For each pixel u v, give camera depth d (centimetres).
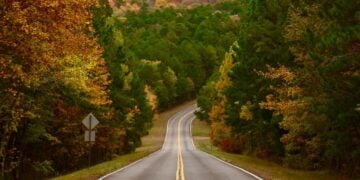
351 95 2453
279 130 4375
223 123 7544
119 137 6241
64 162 5069
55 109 3912
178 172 3312
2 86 2381
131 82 6712
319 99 2838
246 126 5100
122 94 5741
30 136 3484
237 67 5019
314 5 2981
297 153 4316
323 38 2488
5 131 2856
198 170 3534
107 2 5491
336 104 2538
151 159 5438
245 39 4791
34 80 2183
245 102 4744
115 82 5547
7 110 2630
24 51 1875
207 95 15000
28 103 2998
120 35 6062
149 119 9656
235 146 7694
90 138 3288
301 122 3406
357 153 2742
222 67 7119
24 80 2028
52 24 1841
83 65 3181
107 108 4666
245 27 5019
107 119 5016
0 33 1761
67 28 1939
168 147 10719
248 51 4744
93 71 3838
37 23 1773
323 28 2834
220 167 3912
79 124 4312
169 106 19862
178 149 9888
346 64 2305
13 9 1659
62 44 2027
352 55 2327
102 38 4991
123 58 6234
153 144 11781
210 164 4359
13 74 1955
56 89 3466
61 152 4441
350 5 2430
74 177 2912
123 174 3142
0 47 1847
